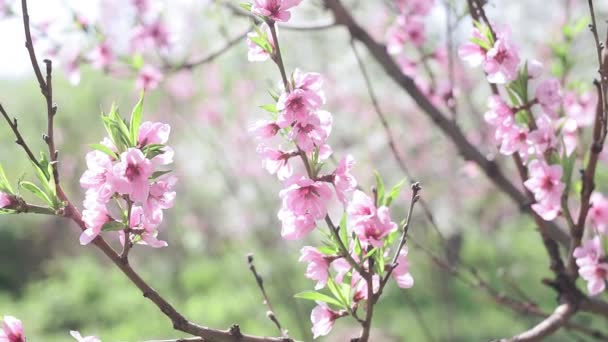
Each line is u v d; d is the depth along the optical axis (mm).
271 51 1578
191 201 10305
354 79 8234
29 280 13125
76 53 3521
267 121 1608
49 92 1562
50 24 3455
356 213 1615
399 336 8219
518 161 2203
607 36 1945
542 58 3949
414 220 4434
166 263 11727
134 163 1477
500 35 1930
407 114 8148
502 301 2721
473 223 8133
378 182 1666
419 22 3232
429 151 8055
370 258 1589
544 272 8680
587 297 2180
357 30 2959
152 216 1545
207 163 9602
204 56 3959
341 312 1653
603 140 1896
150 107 8969
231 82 8344
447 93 3146
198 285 10891
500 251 8188
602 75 1836
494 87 2090
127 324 9938
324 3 2967
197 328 1565
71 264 12617
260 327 8531
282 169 1656
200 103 8602
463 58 2012
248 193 8992
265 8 1575
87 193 1522
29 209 1532
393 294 9586
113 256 1546
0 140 13047
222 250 10391
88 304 10773
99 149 1508
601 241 2062
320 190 1574
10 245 13281
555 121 2082
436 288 7656
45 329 10438
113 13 3590
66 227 13711
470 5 2102
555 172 1957
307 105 1521
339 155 8312
